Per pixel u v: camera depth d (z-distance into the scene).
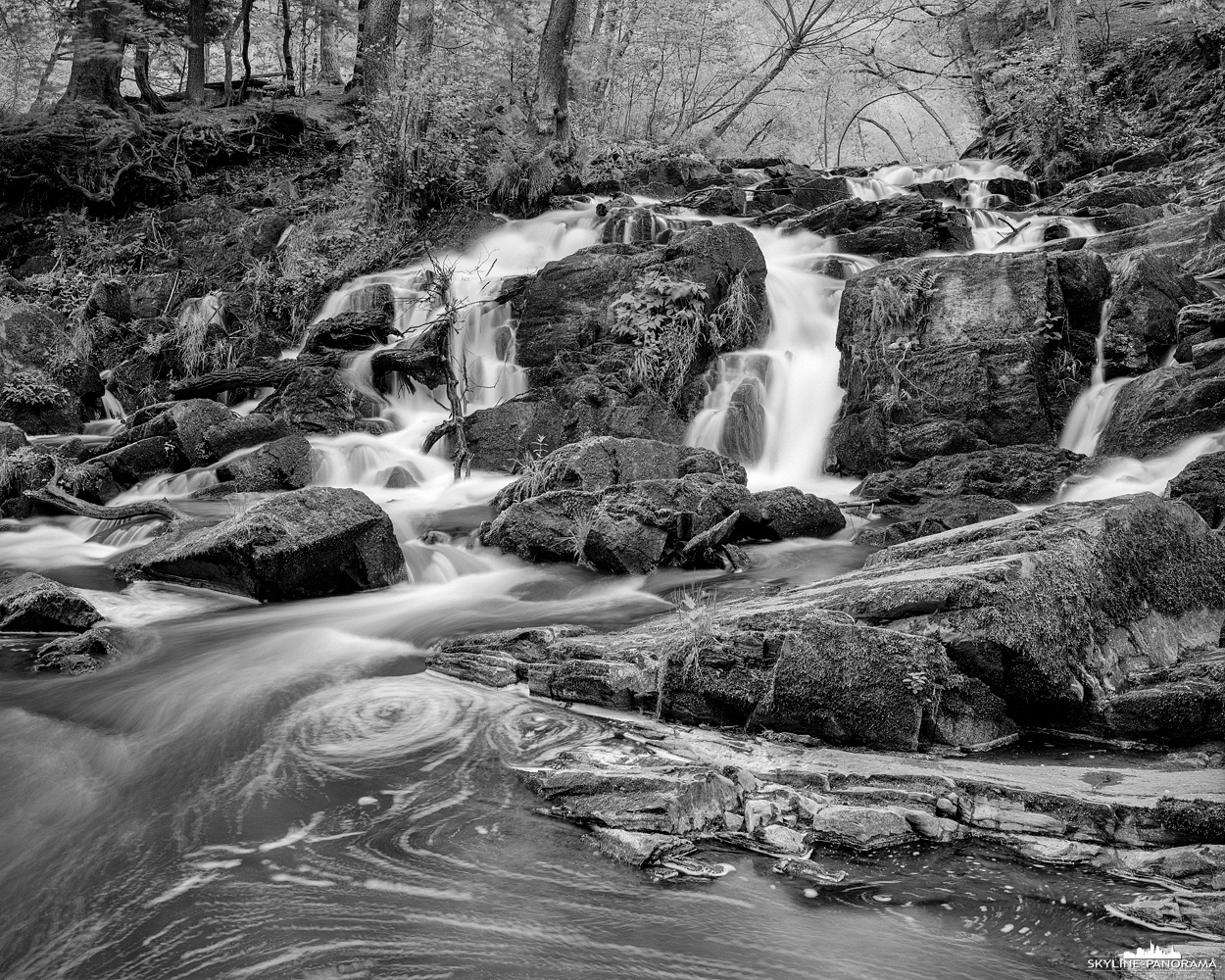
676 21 28.53
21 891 4.09
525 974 3.43
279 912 3.86
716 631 5.64
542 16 27.25
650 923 3.69
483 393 14.27
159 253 21.69
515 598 8.21
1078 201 17.59
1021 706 5.19
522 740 5.43
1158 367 11.36
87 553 10.23
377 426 14.16
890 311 11.70
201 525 10.16
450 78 20.56
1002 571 5.24
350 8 34.00
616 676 5.77
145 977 3.52
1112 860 3.89
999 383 11.02
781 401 12.85
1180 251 13.07
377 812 4.64
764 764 4.81
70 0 27.05
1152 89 23.36
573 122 24.00
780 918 3.69
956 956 3.41
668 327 13.02
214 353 17.23
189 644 7.25
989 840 4.14
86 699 6.16
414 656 6.97
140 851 4.36
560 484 9.62
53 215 23.34
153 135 25.56
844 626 5.18
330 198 21.39
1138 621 5.64
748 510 8.86
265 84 33.28
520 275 15.45
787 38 34.50
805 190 20.31
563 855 4.21
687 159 23.09
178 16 29.91
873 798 4.38
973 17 31.72
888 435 11.25
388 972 3.47
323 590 8.56
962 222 16.16
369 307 16.91
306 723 5.75
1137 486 9.21
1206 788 4.15
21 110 26.23
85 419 16.55
